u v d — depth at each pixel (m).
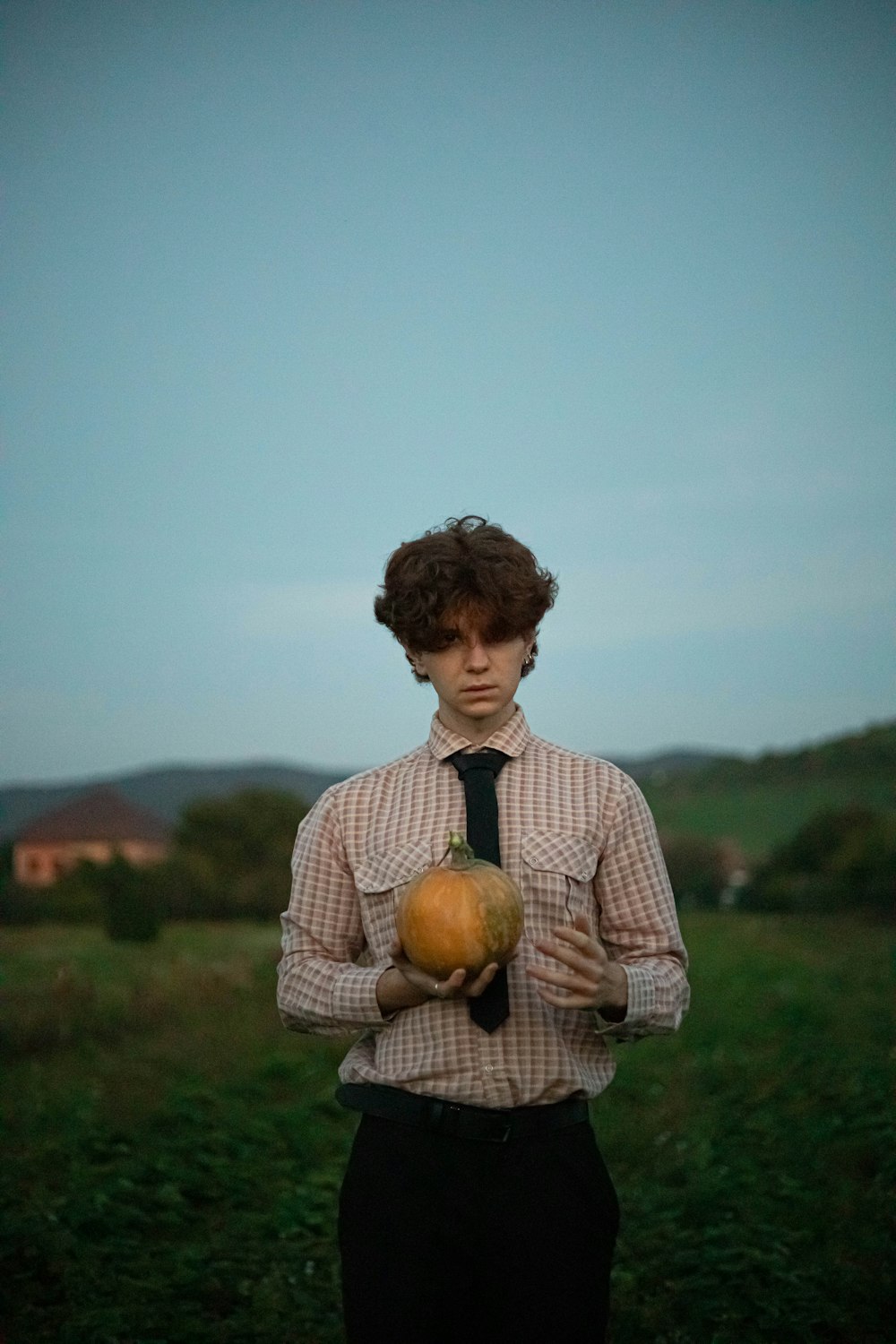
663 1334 5.04
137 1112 8.46
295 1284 5.62
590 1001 2.70
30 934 25.81
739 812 68.19
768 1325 4.95
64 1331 4.95
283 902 36.94
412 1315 2.84
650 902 3.10
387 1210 2.88
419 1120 2.89
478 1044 2.89
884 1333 5.02
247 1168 7.18
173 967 16.52
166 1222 6.29
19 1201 6.35
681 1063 10.03
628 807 3.13
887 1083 8.38
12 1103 8.69
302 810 51.62
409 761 3.25
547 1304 2.83
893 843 34.69
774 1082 8.95
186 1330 5.05
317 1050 10.69
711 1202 6.34
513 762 3.13
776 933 23.47
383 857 3.09
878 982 14.09
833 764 72.00
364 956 3.54
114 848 35.16
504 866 3.00
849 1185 6.53
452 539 3.04
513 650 3.01
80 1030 11.28
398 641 3.15
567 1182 2.88
